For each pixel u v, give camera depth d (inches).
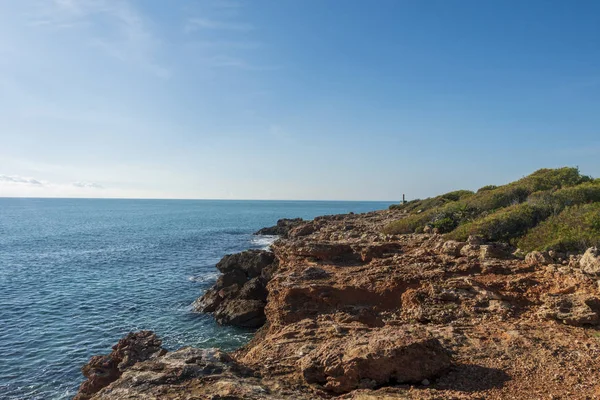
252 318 941.8
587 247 578.6
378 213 2193.7
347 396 283.0
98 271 1579.7
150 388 274.8
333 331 441.4
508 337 382.0
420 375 301.7
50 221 4505.4
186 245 2348.7
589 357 328.5
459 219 962.1
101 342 860.6
